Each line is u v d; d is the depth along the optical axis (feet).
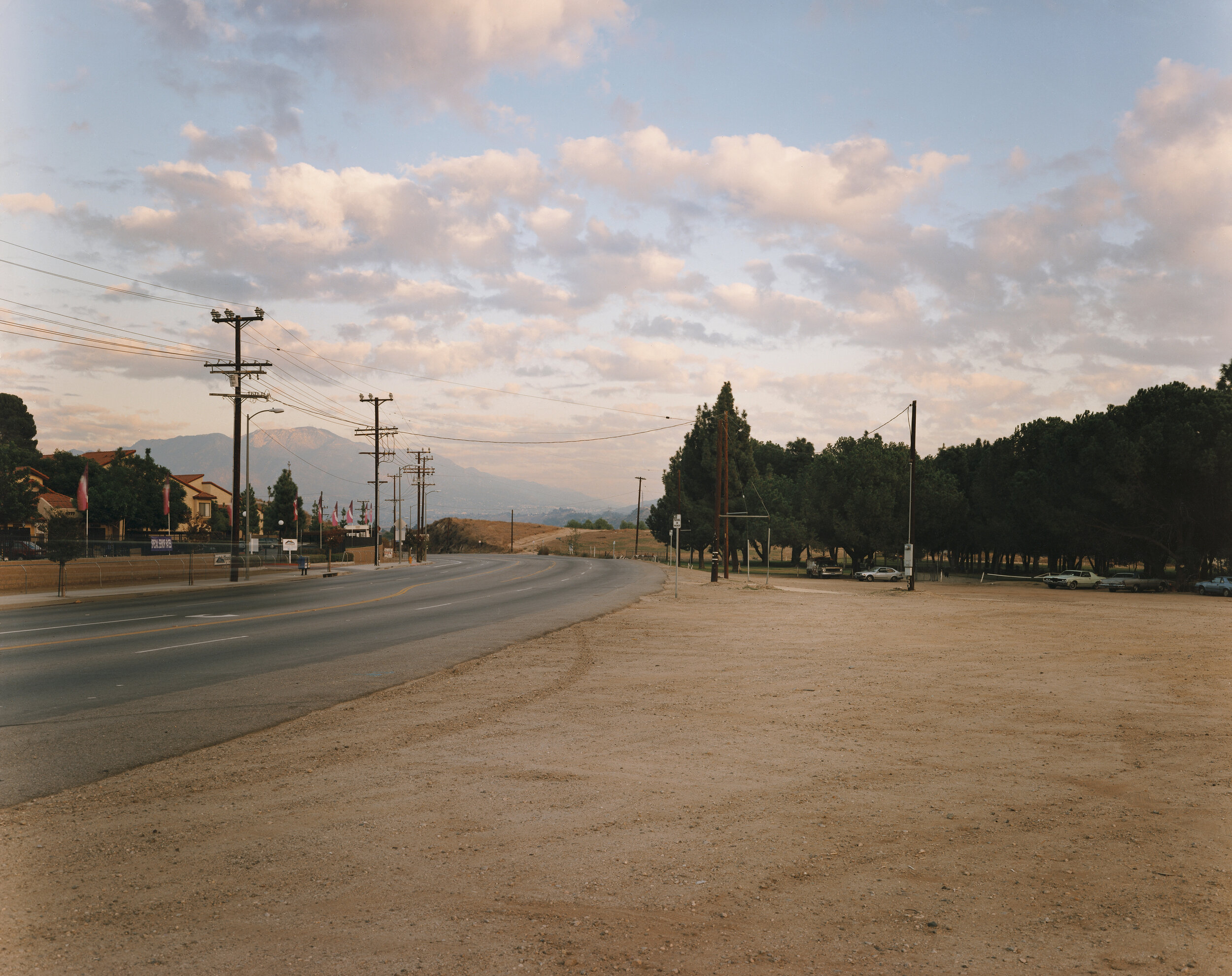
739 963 12.28
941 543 231.91
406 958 12.43
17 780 23.17
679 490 277.85
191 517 315.17
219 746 27.48
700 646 57.31
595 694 37.60
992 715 32.53
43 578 118.21
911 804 20.53
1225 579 149.59
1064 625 76.07
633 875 15.80
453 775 23.39
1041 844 17.65
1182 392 158.81
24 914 14.03
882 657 51.19
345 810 20.07
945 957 12.53
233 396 148.66
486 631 67.15
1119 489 155.12
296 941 13.00
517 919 13.84
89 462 255.09
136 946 12.84
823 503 229.66
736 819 19.33
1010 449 207.00
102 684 40.60
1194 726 30.42
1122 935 13.32
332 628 68.80
